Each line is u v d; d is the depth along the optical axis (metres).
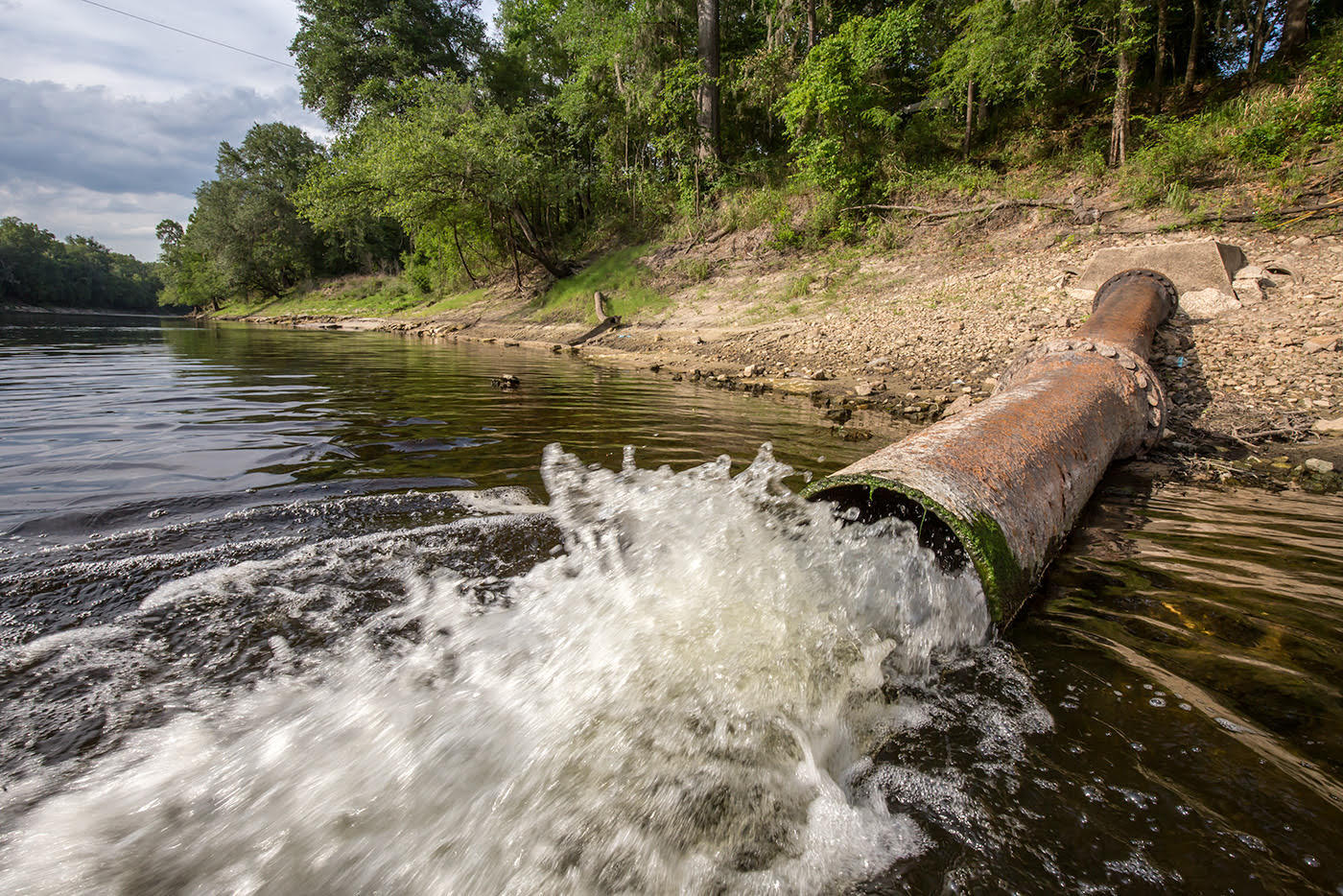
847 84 17.16
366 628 2.39
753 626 2.28
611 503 3.76
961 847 1.48
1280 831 1.49
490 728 1.83
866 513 3.04
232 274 49.91
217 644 2.29
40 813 1.53
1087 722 1.91
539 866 1.41
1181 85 16.28
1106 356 5.09
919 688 2.09
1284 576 2.87
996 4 14.85
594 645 2.22
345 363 12.49
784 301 15.32
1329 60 12.48
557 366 11.93
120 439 5.40
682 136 22.33
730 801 1.60
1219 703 1.98
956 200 15.80
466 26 33.50
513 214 23.58
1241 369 6.89
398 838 1.46
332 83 32.81
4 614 2.48
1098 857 1.44
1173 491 4.25
